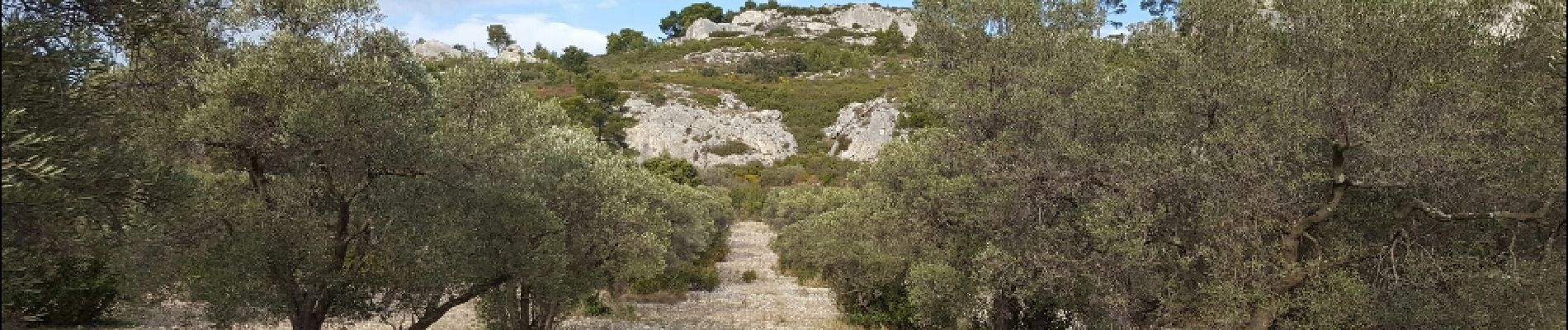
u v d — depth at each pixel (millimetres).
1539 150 7785
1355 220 9727
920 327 16297
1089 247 10398
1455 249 9000
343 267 10375
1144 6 11859
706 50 130000
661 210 16781
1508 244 9070
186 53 9609
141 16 7793
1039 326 13148
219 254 9430
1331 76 8883
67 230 7312
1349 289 8602
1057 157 10555
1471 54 8359
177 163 9062
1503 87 8430
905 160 12883
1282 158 8969
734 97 84375
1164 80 10016
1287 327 9289
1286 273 9117
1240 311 9188
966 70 11453
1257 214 8961
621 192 13250
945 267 12016
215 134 9133
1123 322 9977
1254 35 9680
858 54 116375
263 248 9469
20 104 6477
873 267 17578
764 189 58000
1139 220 9453
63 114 6891
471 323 18484
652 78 92188
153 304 10414
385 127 9148
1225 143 8930
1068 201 10797
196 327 16859
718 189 46594
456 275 10609
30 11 6957
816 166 64312
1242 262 9180
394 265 10258
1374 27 8438
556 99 14375
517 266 11414
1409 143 8227
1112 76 10625
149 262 9125
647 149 69750
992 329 12984
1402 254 9344
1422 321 8656
